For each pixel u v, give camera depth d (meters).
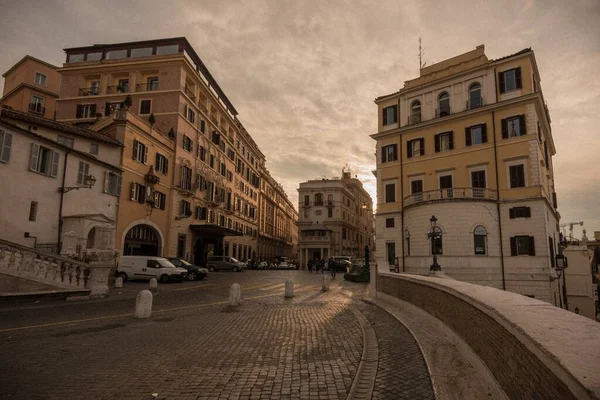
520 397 3.34
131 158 32.97
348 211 81.25
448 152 35.41
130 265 26.20
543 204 29.81
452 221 30.94
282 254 95.81
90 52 44.12
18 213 22.17
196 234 45.16
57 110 43.00
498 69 33.62
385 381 5.61
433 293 9.30
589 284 45.47
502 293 5.93
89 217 25.44
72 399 5.02
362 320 11.09
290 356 7.15
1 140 21.28
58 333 9.20
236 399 5.05
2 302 13.59
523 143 31.41
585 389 1.94
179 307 14.17
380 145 40.62
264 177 80.25
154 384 5.60
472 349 5.73
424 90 38.09
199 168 45.84
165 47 42.41
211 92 48.97
